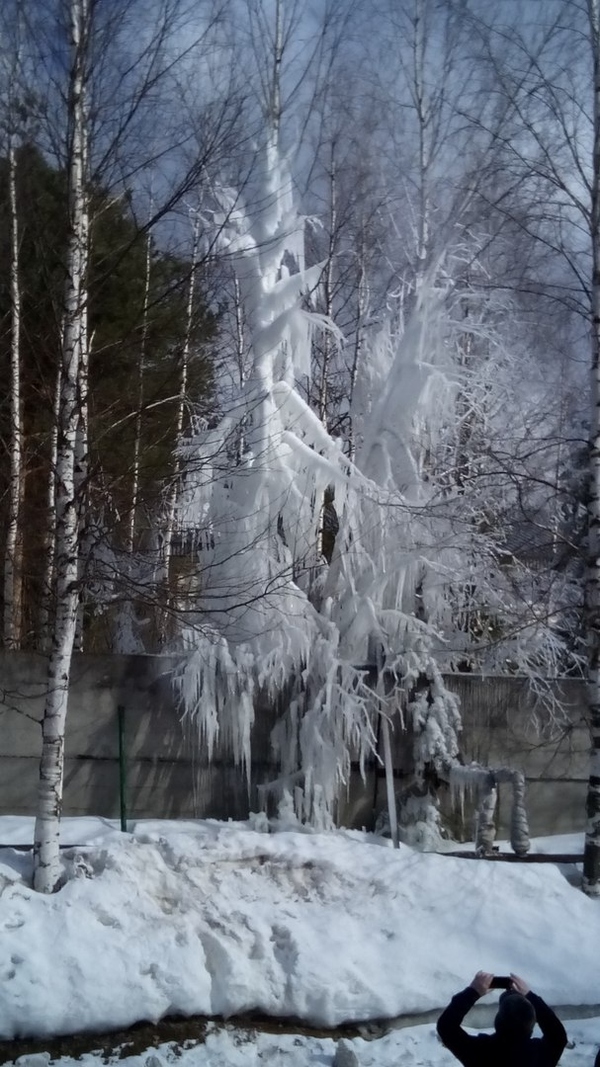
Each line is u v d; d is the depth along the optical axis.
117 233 11.39
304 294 11.76
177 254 13.13
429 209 14.55
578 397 14.46
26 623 15.68
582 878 10.02
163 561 11.85
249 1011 8.29
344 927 9.06
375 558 11.20
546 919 9.48
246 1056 7.74
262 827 10.54
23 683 10.92
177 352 11.80
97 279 9.51
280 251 11.89
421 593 12.02
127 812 10.87
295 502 11.23
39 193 11.24
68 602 9.16
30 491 15.17
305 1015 8.33
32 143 10.41
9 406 13.41
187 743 10.98
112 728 10.94
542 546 11.90
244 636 10.82
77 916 8.41
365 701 10.66
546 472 14.59
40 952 8.07
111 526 9.51
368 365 12.60
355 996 8.45
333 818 10.98
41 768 9.02
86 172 9.55
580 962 9.12
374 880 9.62
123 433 11.18
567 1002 8.77
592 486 10.34
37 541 15.03
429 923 9.30
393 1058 7.81
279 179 12.05
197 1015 8.15
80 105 9.40
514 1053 4.82
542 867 10.12
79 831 10.11
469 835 11.21
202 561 11.41
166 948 8.38
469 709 11.49
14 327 11.80
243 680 10.77
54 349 10.34
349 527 11.27
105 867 8.97
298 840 9.94
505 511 12.20
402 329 12.36
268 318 11.70
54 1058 7.58
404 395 11.60
